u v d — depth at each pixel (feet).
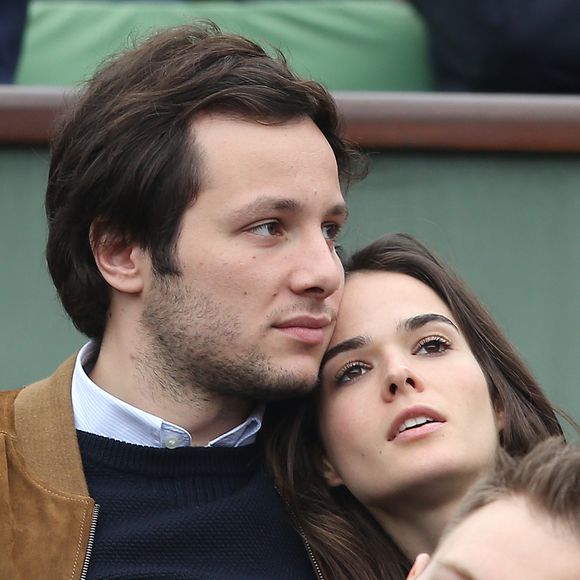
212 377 28.66
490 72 45.57
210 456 28.94
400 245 31.71
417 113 38.68
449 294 30.91
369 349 29.68
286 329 28.35
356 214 38.63
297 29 49.01
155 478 28.58
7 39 44.86
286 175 28.43
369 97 38.75
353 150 33.42
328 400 29.96
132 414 29.07
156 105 28.91
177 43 29.91
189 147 28.58
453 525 21.83
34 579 27.17
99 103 29.81
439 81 47.93
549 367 38.47
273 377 28.32
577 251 38.73
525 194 38.78
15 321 38.11
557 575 20.52
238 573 28.02
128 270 29.45
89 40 48.16
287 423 30.32
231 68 28.99
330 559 29.19
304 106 29.04
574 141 38.73
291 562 28.91
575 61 44.37
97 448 28.66
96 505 27.91
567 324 38.58
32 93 38.40
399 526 29.66
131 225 29.25
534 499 21.24
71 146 30.07
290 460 30.01
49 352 38.06
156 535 27.78
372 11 49.06
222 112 28.76
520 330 38.52
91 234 29.81
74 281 30.32
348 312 30.17
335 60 48.42
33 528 27.58
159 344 29.09
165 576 27.43
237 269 28.22
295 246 28.45
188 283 28.58
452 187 38.73
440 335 29.86
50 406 29.27
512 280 38.65
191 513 28.19
